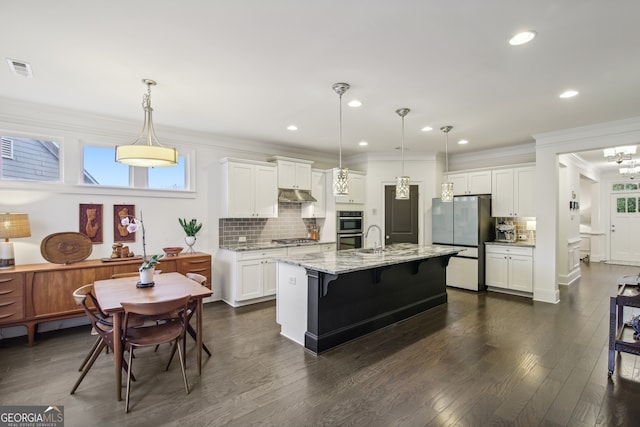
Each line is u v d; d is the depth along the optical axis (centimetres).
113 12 187
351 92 311
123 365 241
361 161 633
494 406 217
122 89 305
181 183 468
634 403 219
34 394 231
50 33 209
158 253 439
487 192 567
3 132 343
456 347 313
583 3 176
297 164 551
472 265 539
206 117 395
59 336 342
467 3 177
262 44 223
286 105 349
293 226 588
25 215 334
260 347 315
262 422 201
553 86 293
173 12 187
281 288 350
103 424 198
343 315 327
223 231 498
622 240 842
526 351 303
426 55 238
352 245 606
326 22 197
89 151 398
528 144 541
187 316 286
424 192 609
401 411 212
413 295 419
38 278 324
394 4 178
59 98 331
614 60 243
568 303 465
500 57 240
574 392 233
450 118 393
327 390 237
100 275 358
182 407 216
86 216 389
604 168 808
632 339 262
